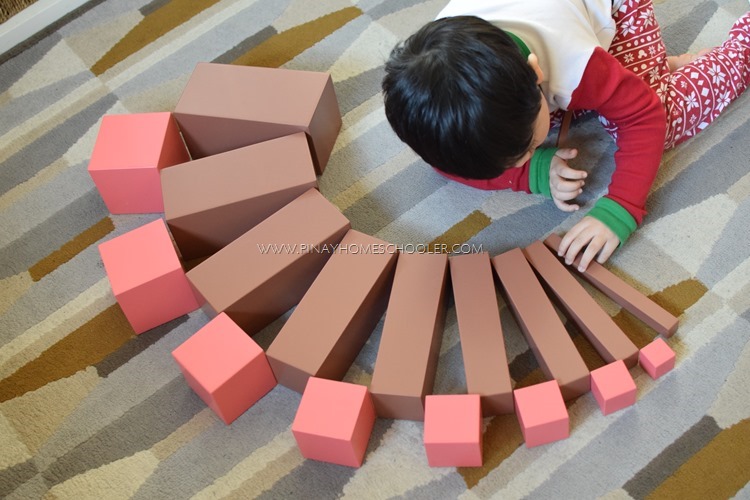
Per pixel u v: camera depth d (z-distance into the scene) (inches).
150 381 44.1
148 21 58.7
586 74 40.1
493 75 34.5
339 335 40.3
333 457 39.8
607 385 38.5
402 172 49.9
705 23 53.4
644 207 45.2
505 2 40.7
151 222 47.1
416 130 36.4
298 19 57.2
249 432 41.9
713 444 38.7
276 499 39.8
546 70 40.5
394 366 39.4
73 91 56.2
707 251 44.4
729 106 49.2
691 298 43.1
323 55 55.3
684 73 47.3
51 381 44.6
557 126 50.2
